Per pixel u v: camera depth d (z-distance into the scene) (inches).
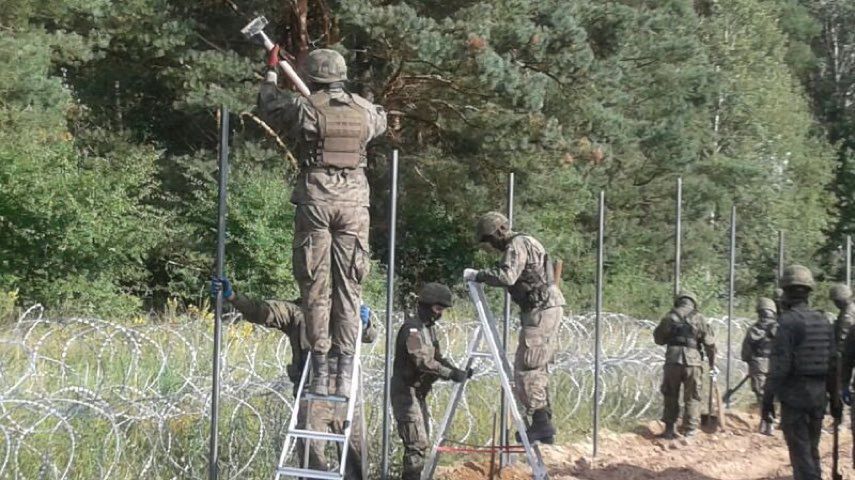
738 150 1533.0
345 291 325.1
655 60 1186.6
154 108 1071.0
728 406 633.0
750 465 501.0
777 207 1433.3
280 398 378.3
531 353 385.7
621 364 574.6
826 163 1619.1
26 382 390.6
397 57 911.7
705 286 1197.1
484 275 378.6
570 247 1067.9
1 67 795.4
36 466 323.9
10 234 770.2
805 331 388.2
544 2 944.3
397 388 385.4
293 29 962.1
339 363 326.3
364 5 869.2
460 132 985.5
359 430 361.1
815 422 391.9
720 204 1365.7
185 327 484.1
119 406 350.6
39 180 767.1
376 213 1032.2
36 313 740.7
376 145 1025.5
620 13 998.4
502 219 390.6
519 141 951.6
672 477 465.7
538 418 385.4
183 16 972.6
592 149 991.0
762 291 1346.0
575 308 1041.5
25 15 859.4
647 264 1250.6
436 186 1009.5
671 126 1241.4
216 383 313.0
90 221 780.6
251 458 350.3
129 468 335.0
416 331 379.6
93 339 450.9
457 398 387.2
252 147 928.3
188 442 359.6
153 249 903.7
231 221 879.1
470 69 892.0
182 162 933.8
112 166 895.1
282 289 887.7
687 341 553.9
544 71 957.8
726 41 1573.6
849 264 674.2
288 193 900.0
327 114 320.2
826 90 2076.8
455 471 437.1
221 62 899.4
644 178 1296.8
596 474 459.8
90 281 807.7
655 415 607.2
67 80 1040.2
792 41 2028.8
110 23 907.4
